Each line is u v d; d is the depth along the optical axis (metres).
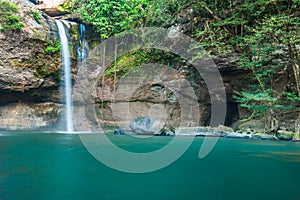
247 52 9.62
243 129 9.91
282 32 8.34
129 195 2.74
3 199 2.57
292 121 9.67
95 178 3.41
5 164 4.22
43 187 2.98
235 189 2.98
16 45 10.89
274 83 10.00
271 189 2.98
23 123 11.23
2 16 10.70
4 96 11.05
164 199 2.62
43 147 6.30
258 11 8.96
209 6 9.82
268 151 6.01
